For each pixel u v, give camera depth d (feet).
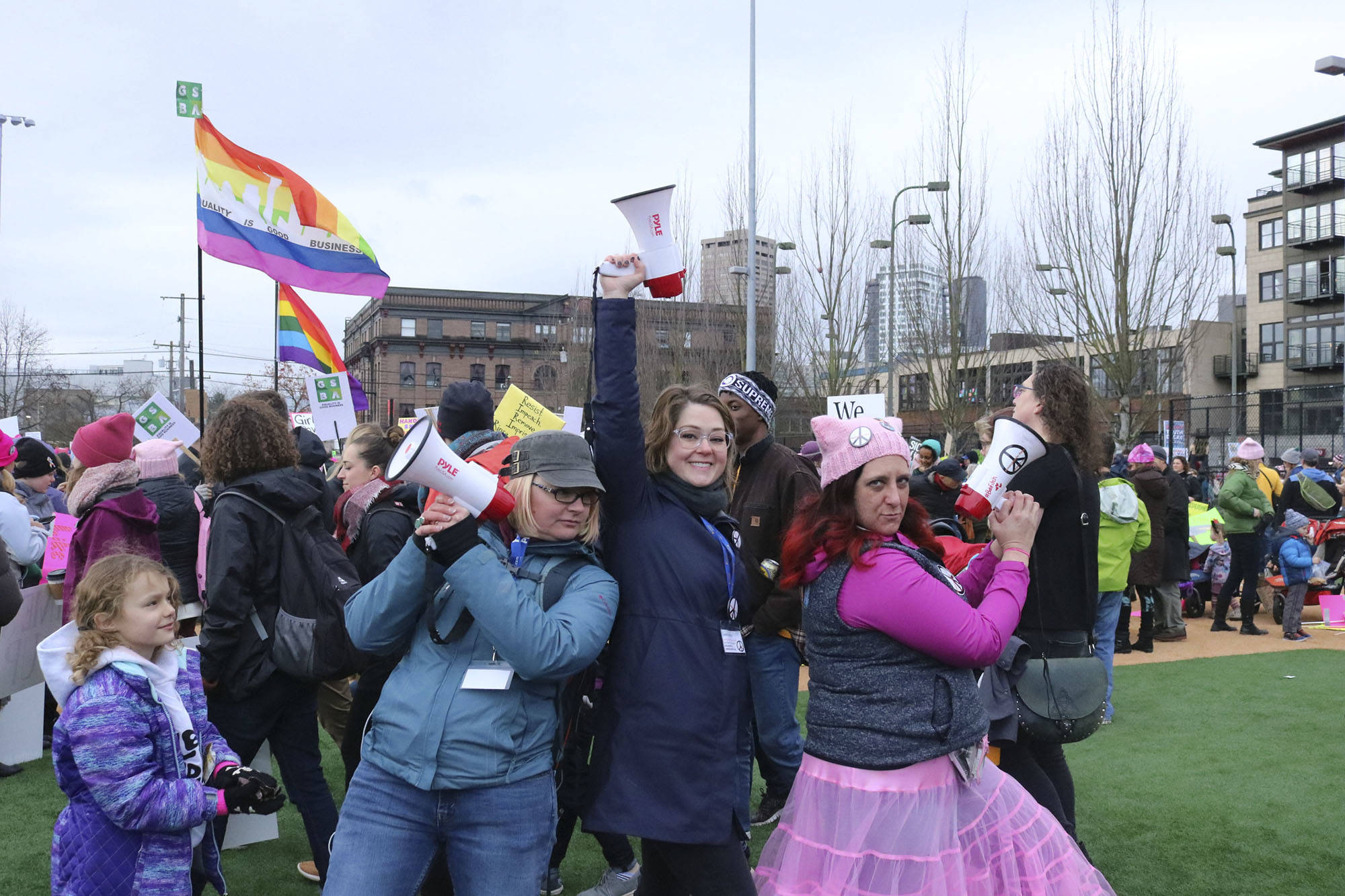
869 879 8.73
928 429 101.81
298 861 14.37
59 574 16.63
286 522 11.85
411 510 13.03
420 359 225.97
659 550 8.58
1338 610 34.32
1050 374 12.24
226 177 29.73
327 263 31.22
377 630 8.27
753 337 67.92
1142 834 15.15
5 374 160.25
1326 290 164.45
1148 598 29.68
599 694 8.63
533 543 8.48
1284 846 14.64
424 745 7.88
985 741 9.33
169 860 9.39
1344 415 74.74
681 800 8.16
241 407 12.05
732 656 8.62
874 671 8.95
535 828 8.16
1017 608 9.18
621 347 8.74
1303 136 165.99
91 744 8.99
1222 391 180.04
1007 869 9.41
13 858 14.03
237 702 11.80
